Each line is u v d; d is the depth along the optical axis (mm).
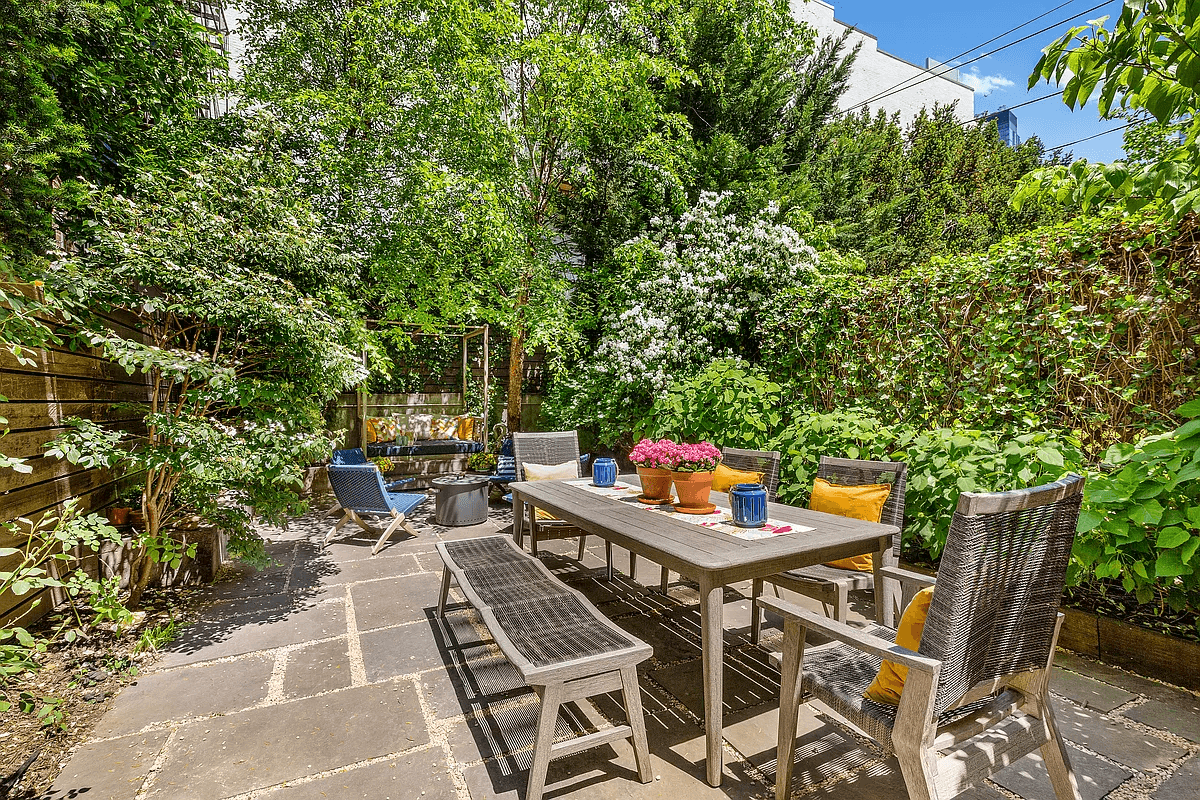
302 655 2635
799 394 4992
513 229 6695
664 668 2529
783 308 5348
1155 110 1752
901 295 4035
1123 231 2811
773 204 6566
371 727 2045
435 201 6367
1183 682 2287
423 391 9852
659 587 3627
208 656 2621
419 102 7238
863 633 1407
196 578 3658
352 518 4844
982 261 3549
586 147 7809
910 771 1251
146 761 1844
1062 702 2166
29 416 2795
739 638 2857
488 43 6844
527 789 1619
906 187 12836
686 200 7750
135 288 2967
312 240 3635
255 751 1899
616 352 6430
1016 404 3316
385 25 7215
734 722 2098
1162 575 2174
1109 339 2891
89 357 3445
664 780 1764
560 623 1974
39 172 2775
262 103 6941
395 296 6973
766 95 8672
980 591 1265
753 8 8305
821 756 1883
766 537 2104
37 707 2148
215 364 2979
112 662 2516
